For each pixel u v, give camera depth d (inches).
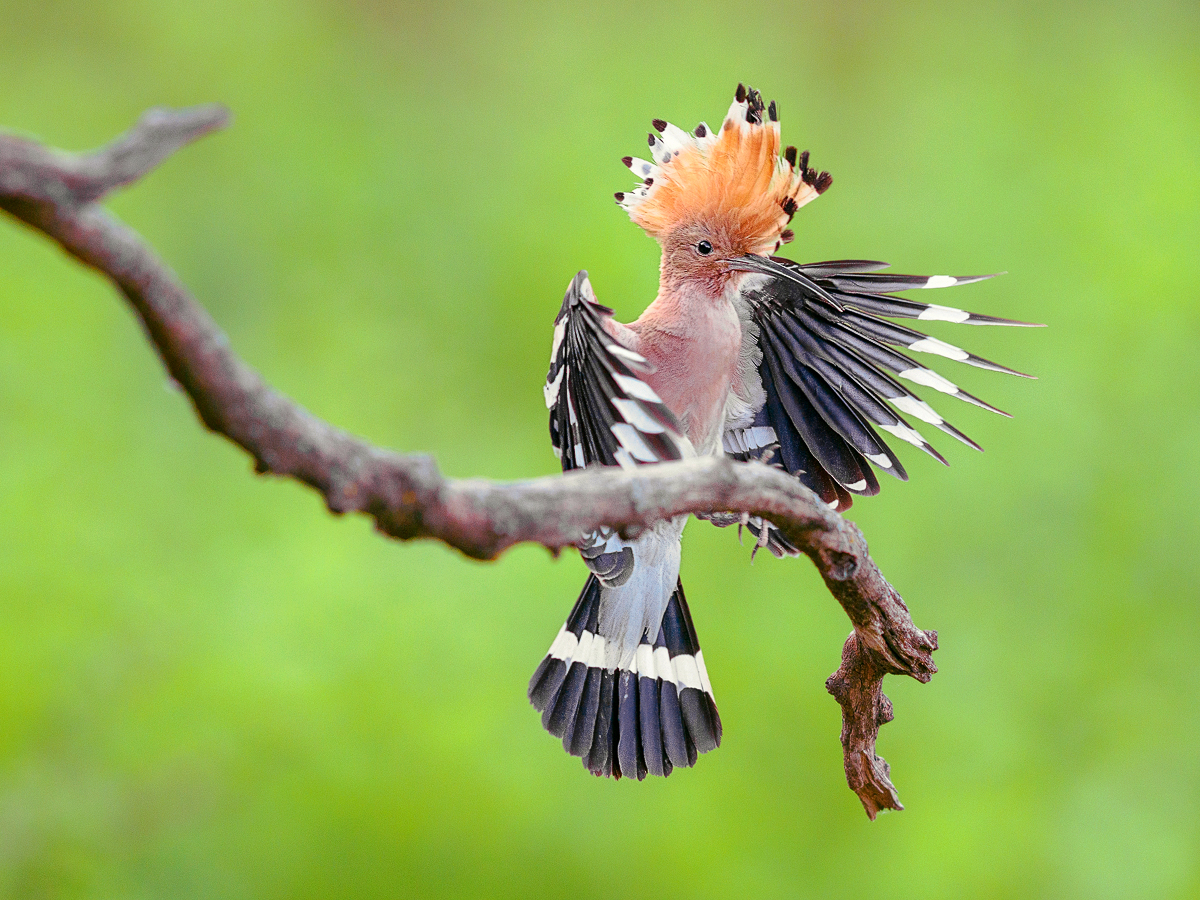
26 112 613.9
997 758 414.9
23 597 419.5
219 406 107.0
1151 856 402.6
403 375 542.3
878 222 561.3
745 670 430.3
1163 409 471.5
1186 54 628.1
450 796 399.5
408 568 443.5
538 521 128.2
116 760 401.1
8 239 506.9
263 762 407.2
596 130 592.4
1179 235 508.4
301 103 628.4
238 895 389.4
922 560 451.8
